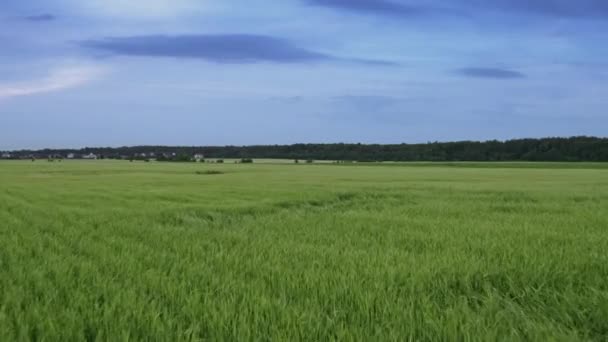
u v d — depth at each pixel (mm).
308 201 20344
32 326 4172
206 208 16922
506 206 17547
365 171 66625
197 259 7520
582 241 9023
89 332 4129
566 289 5289
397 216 14531
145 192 25453
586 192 24953
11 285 5559
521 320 4434
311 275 6078
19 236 10234
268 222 13188
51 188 29094
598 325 4383
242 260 7309
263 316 4473
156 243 9359
